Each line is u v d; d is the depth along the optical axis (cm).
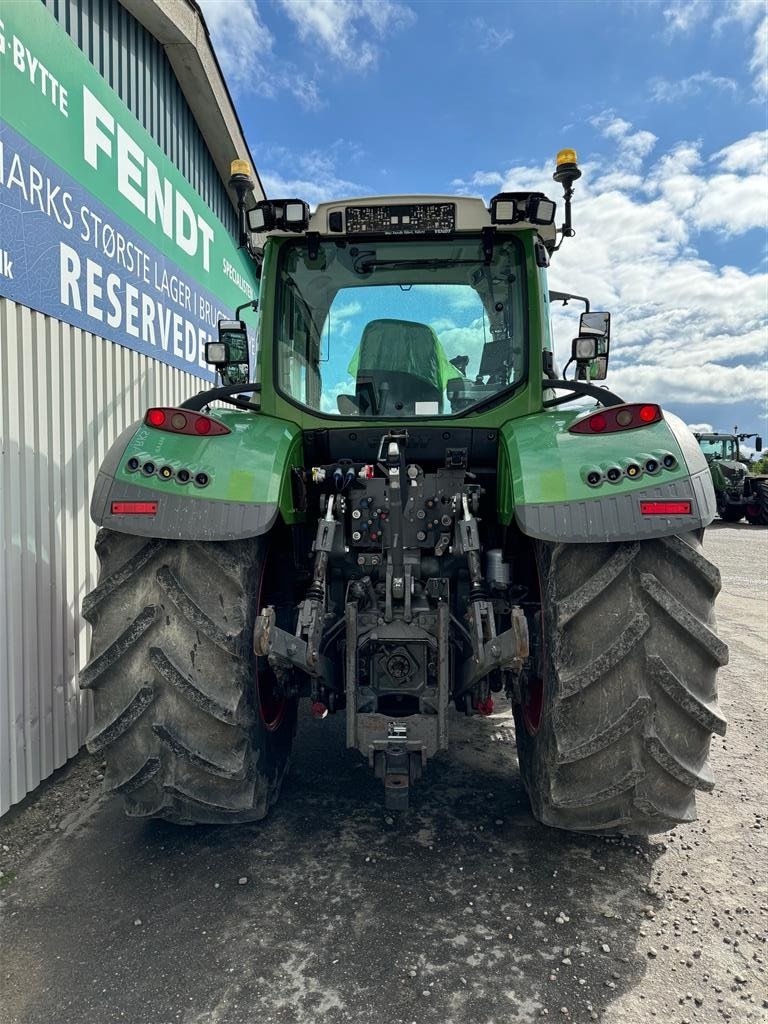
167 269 505
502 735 357
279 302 296
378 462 266
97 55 419
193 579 226
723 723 212
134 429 241
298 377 300
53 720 326
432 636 243
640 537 206
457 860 244
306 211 275
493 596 263
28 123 314
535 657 243
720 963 194
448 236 291
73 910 218
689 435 225
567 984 185
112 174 409
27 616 307
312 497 289
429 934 204
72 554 350
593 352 297
